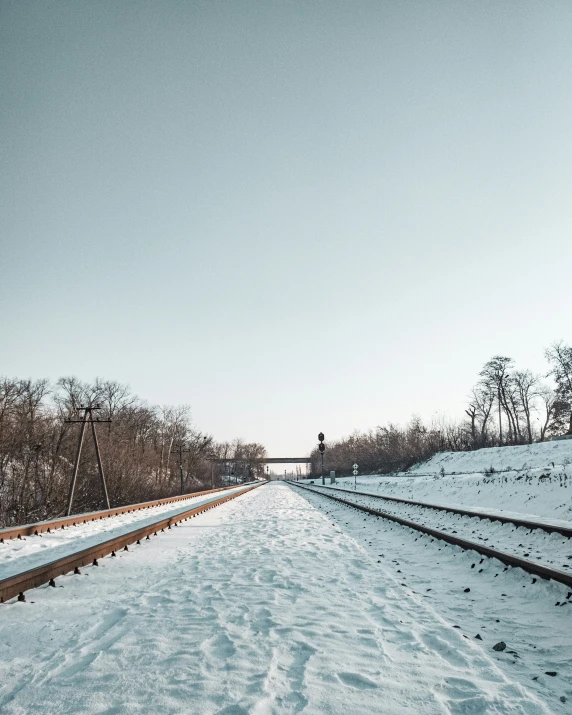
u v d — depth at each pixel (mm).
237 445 169500
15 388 50688
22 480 37719
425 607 5820
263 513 21234
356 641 4656
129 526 17906
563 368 58469
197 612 5707
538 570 6898
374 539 12250
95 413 71000
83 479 42906
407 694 3537
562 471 23703
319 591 6691
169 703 3406
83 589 7094
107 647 4559
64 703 3438
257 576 7750
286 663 4133
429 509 19250
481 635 4930
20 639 4914
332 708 3318
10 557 11203
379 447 92500
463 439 74562
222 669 3998
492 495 24047
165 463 80250
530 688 3729
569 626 5242
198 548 11211
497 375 70062
